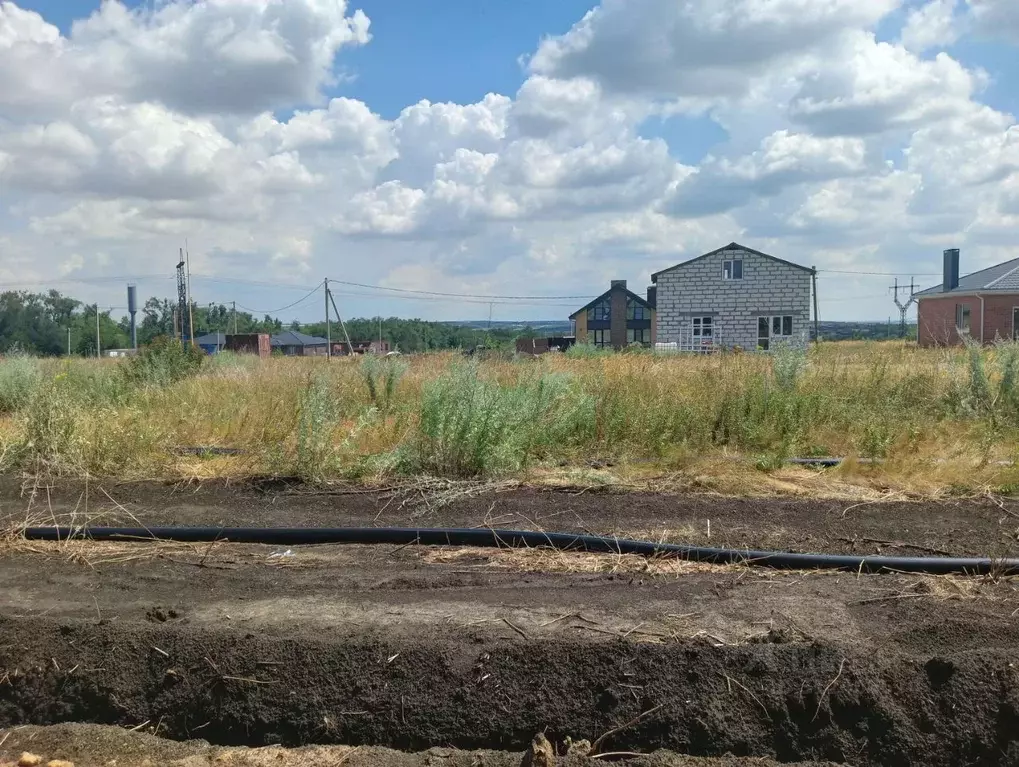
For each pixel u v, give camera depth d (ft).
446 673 12.50
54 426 28.50
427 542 19.36
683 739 11.69
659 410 29.89
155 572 17.42
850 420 30.07
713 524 20.13
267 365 56.44
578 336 186.70
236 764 11.68
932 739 11.44
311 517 21.48
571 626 13.83
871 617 14.40
